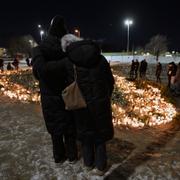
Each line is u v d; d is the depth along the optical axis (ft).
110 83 10.72
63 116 11.16
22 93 31.86
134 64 68.49
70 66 10.23
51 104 11.03
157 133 19.92
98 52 10.04
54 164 12.84
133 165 13.01
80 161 13.07
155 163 13.38
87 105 10.32
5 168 12.62
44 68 10.45
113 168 12.55
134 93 34.50
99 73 10.18
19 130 17.89
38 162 13.10
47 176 11.84
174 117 26.81
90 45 9.95
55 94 10.94
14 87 35.19
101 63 10.24
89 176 11.73
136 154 14.60
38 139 16.17
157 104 31.45
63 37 10.21
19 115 21.89
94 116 10.39
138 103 29.81
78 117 10.63
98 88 10.23
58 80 10.66
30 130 17.90
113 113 23.47
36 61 10.62
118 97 29.43
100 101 10.31
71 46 10.01
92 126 10.59
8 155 13.93
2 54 211.20
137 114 24.97
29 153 14.14
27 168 12.57
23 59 175.42
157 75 63.72
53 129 11.32
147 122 23.06
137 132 19.71
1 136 16.71
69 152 12.51
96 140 10.78
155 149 15.78
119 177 11.75
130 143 16.57
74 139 12.39
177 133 20.15
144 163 13.32
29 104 26.78
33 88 34.45
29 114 22.31
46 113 11.21
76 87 10.18
